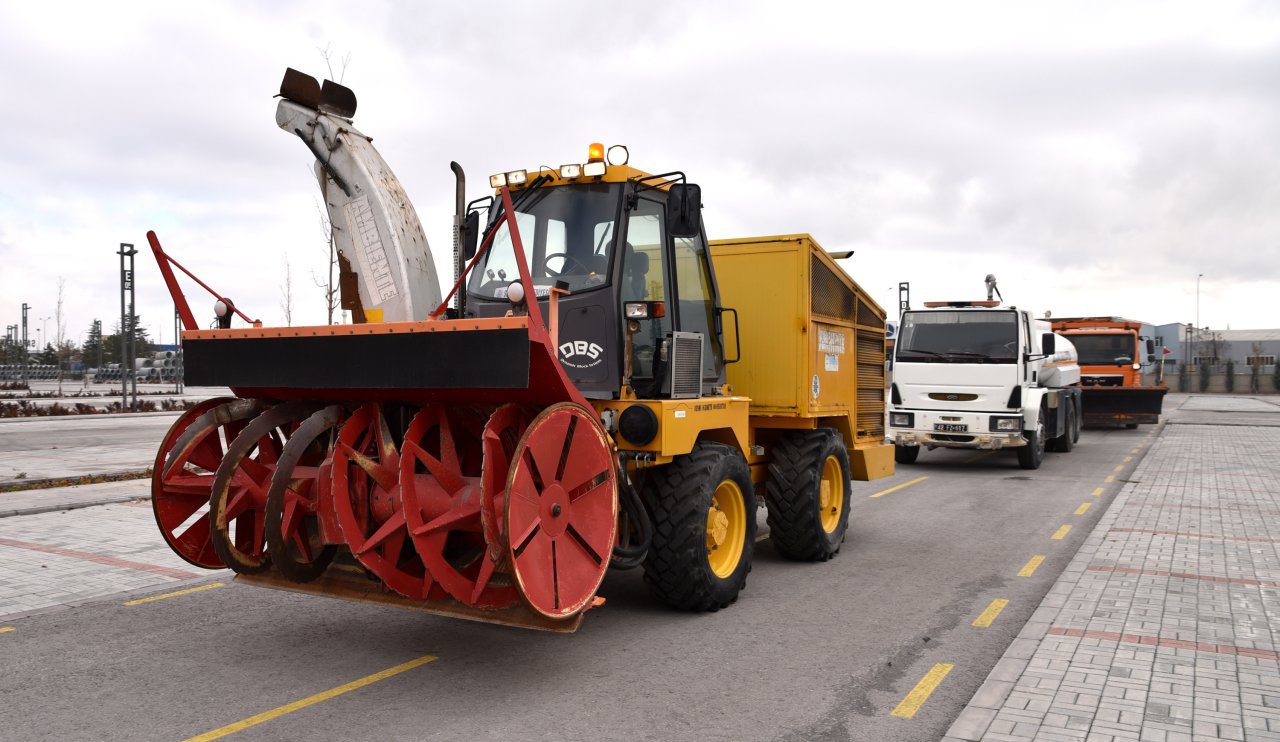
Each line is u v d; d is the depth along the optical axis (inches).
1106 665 194.9
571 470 186.7
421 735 163.2
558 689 187.5
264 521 200.8
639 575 294.7
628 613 247.0
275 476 195.5
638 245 236.7
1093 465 623.5
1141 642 211.3
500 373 175.8
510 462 188.9
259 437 209.2
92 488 461.4
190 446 217.6
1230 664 195.5
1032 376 606.2
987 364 579.8
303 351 203.2
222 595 264.8
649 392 236.1
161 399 1405.0
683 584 236.2
